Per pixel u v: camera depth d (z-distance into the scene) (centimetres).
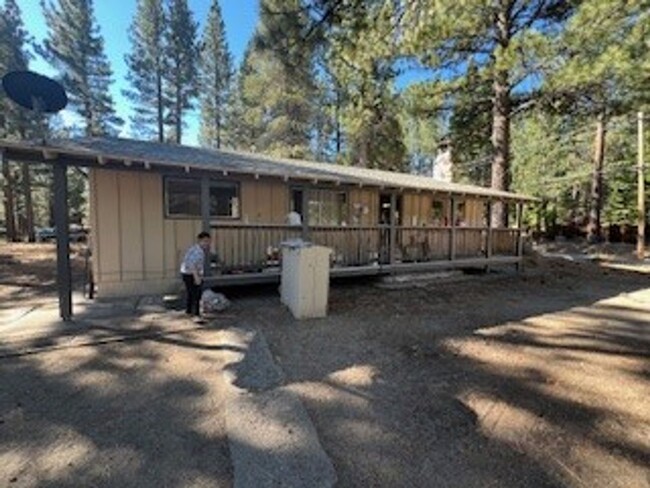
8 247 1806
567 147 2589
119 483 257
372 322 652
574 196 2948
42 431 314
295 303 669
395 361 482
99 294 774
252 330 581
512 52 1135
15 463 275
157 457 284
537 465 285
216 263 823
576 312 764
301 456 288
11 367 438
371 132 2072
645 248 2117
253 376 423
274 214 981
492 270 1327
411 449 301
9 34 2409
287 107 2450
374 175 1170
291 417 342
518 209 1384
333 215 1109
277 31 765
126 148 753
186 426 325
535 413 362
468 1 1062
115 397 373
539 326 656
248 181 853
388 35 694
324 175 881
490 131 1636
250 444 301
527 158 2625
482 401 384
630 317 726
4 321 605
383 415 351
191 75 3594
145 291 810
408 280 1066
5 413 341
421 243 1196
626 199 2555
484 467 281
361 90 1669
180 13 3450
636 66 1018
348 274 935
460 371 457
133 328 573
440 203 1396
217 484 257
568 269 1420
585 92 1218
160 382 405
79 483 256
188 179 845
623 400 391
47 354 476
